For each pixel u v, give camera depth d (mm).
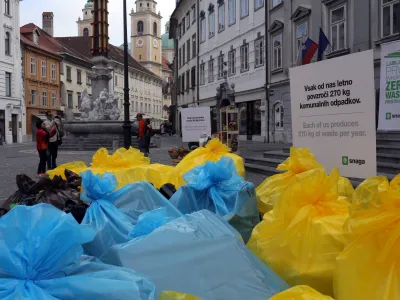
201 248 1908
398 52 4461
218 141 5113
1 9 39906
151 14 104062
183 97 44562
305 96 3896
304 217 2271
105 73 26422
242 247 1980
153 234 1969
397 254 1741
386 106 4578
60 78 52812
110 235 2391
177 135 48000
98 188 2736
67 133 25328
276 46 23609
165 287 1794
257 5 25688
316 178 2344
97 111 25422
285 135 22984
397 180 1945
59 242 1560
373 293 1729
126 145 14594
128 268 1797
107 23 26578
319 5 18766
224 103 29469
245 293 1790
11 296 1438
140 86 83812
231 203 3182
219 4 31781
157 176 4309
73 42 67938
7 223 1570
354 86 3512
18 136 42875
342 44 17172
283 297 1525
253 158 12523
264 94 24969
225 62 30641
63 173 4316
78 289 1522
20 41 43656
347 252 1860
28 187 3822
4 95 40531
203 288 1795
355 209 1837
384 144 10898
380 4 15031
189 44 40781
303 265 2178
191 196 3281
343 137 3629
